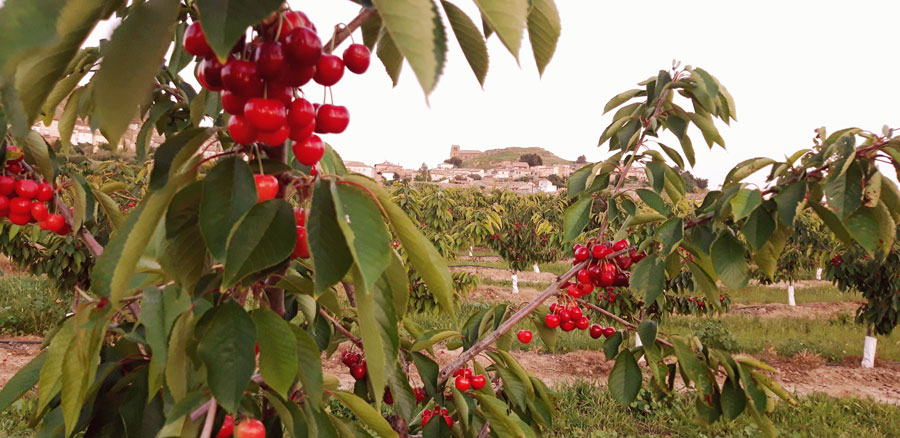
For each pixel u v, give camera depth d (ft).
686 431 20.43
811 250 41.32
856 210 5.64
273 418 3.94
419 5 1.71
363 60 2.93
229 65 2.42
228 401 2.61
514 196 59.21
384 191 2.66
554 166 447.83
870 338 30.60
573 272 7.76
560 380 26.40
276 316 2.98
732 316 42.47
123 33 1.97
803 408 22.71
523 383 6.89
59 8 1.54
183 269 2.80
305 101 2.66
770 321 40.88
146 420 3.73
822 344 34.40
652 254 7.10
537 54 2.87
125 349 4.38
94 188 6.12
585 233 29.07
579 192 8.27
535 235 44.96
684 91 7.99
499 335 6.84
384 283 3.05
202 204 2.44
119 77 1.96
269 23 2.51
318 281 2.47
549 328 8.14
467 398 6.28
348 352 7.30
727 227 6.56
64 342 3.50
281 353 2.88
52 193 5.73
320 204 2.63
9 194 5.53
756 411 7.04
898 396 25.81
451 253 32.22
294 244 2.60
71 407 3.01
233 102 2.63
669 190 8.64
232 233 2.40
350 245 2.27
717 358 7.30
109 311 3.03
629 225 7.98
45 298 33.17
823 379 28.30
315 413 3.72
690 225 7.05
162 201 2.35
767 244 6.88
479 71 2.94
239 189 2.52
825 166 5.80
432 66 1.65
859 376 28.96
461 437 6.70
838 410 22.71
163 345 2.94
